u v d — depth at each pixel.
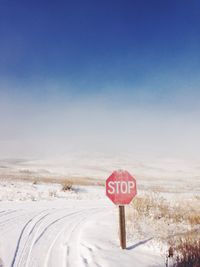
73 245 8.83
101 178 51.38
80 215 14.83
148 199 14.72
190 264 6.60
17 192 24.08
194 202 15.94
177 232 10.38
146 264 7.20
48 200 21.27
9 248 8.41
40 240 9.38
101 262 7.26
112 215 15.14
